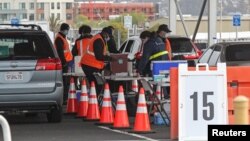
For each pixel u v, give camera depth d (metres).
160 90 28.69
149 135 23.97
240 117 15.04
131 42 51.66
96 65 32.09
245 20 182.62
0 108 26.64
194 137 21.61
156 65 27.91
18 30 27.41
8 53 26.80
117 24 162.62
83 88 30.55
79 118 30.33
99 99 31.39
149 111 27.09
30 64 26.70
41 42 27.41
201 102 21.66
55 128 26.47
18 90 26.55
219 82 21.72
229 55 31.97
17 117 31.67
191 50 47.75
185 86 21.62
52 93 26.95
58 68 27.14
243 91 23.16
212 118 21.72
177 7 67.06
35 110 27.25
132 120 29.36
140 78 27.95
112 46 42.31
